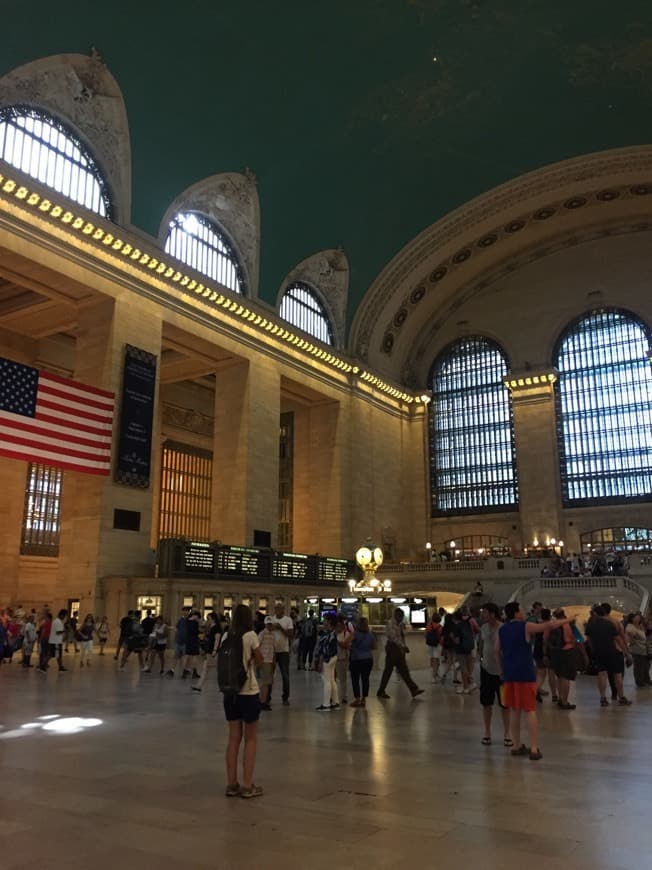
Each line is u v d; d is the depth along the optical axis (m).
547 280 39.75
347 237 33.91
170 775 5.61
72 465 20.44
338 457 35.03
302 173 29.55
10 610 19.41
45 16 19.80
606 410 37.09
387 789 5.19
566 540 36.44
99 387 23.45
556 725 8.34
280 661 10.42
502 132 30.75
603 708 9.92
